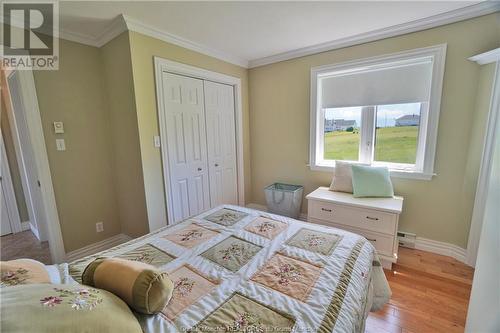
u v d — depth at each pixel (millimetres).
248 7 1788
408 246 2387
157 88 2199
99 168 2387
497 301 814
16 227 2955
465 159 2055
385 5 1800
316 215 2428
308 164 2957
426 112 2219
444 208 2201
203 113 2752
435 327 1445
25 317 533
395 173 2387
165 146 2328
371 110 2494
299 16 1947
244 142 3354
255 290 966
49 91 2020
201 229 1565
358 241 1376
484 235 973
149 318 815
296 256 1212
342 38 2424
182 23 2035
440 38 2031
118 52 2096
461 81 1994
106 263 905
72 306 616
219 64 2830
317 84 2734
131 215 2412
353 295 968
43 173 2025
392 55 2244
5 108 2775
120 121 2264
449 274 1955
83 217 2307
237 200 3393
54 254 2141
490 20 1832
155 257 1231
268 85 3135
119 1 1657
